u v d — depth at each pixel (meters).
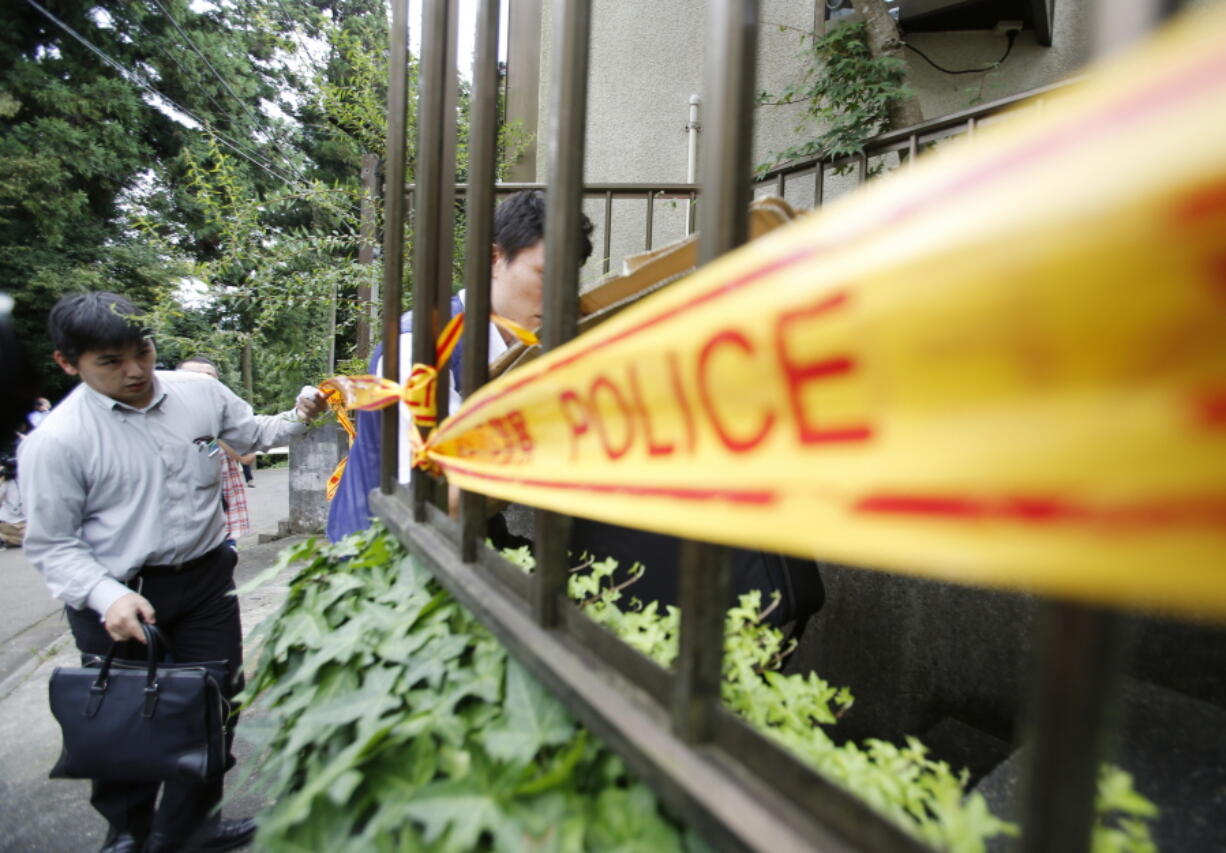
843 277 0.40
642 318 0.57
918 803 0.83
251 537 7.85
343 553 1.51
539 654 0.84
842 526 0.40
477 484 1.01
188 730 2.23
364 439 2.03
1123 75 0.29
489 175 1.16
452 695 0.91
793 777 0.57
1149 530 0.28
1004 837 1.07
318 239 3.61
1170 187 0.27
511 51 6.55
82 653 2.47
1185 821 1.12
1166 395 0.28
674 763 0.63
